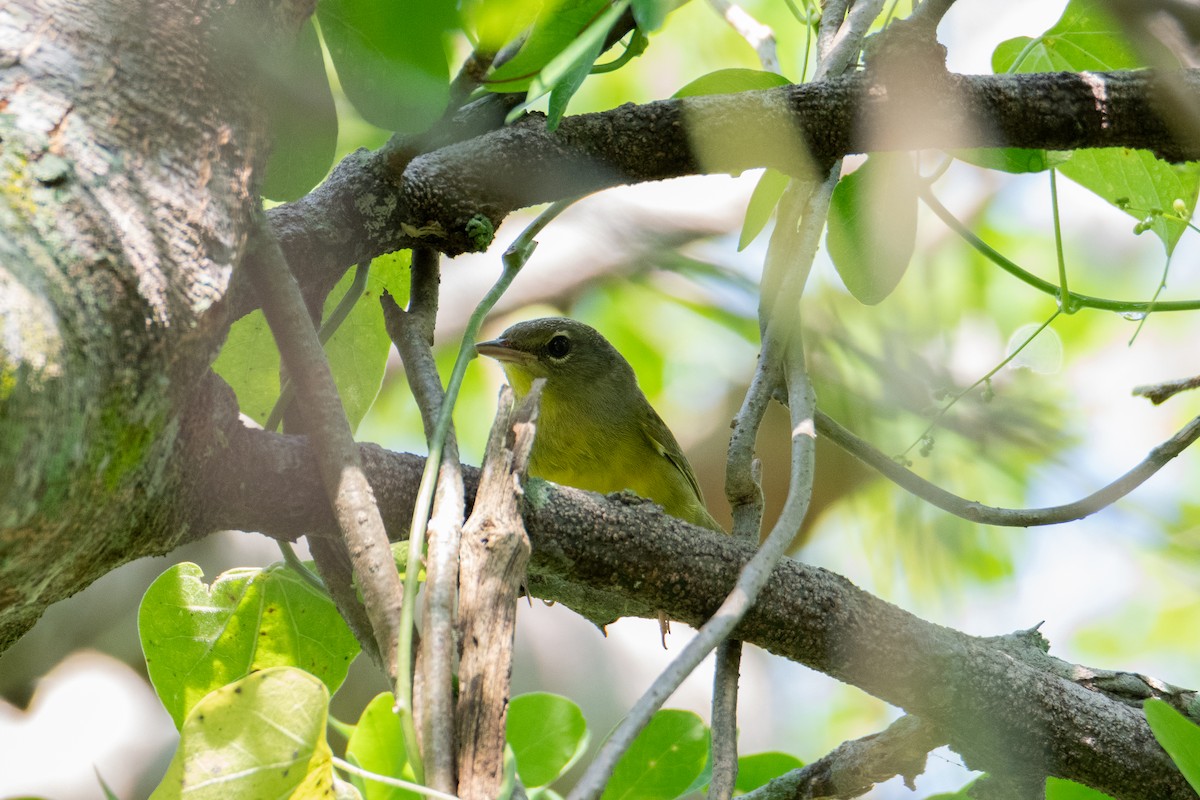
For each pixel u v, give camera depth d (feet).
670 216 56.29
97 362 12.30
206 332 13.98
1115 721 21.54
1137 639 57.67
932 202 25.86
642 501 19.30
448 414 17.29
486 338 53.42
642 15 14.96
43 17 13.46
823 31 24.23
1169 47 22.75
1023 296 55.01
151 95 13.71
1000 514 22.72
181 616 20.72
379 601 15.03
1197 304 25.76
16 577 12.76
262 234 16.39
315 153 17.88
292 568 20.74
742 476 21.59
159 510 14.73
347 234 20.12
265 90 15.37
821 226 22.08
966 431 47.11
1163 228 26.40
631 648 47.06
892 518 49.70
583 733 20.81
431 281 21.12
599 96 52.06
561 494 18.63
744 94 21.48
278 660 20.97
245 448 16.24
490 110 21.22
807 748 55.98
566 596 23.11
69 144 12.85
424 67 16.40
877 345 46.21
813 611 19.99
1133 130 22.38
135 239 13.01
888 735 22.07
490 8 16.94
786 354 22.26
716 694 19.67
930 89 21.53
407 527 18.12
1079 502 22.79
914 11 22.41
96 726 39.70
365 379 24.07
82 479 12.43
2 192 12.19
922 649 20.63
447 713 14.01
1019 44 27.25
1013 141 22.30
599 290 55.57
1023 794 21.62
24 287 11.71
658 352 55.83
